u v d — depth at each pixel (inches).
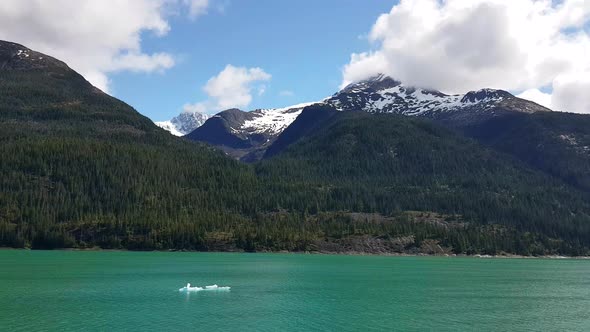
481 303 5629.9
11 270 7667.3
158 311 4751.5
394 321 4579.2
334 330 4210.1
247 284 6707.7
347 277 7760.8
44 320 4281.5
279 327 4269.2
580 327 4512.8
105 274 7372.1
